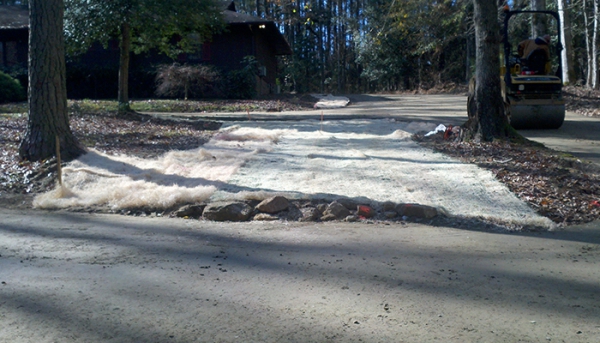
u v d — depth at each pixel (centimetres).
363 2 4766
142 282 546
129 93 2864
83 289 524
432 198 895
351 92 5856
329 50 6091
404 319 462
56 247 669
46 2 1123
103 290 522
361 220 823
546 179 998
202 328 440
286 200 864
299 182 988
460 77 4838
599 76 3127
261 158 1206
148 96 2861
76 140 1184
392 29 2764
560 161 1131
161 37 2050
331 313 473
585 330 443
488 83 1333
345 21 4744
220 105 2444
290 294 517
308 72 5612
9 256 629
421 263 616
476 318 465
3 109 2075
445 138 1448
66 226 777
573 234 756
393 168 1099
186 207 860
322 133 1586
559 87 1605
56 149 1019
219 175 1037
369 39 3828
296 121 1895
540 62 1650
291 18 4491
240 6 5100
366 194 911
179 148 1341
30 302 490
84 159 1134
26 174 1045
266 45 3597
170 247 676
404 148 1335
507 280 561
